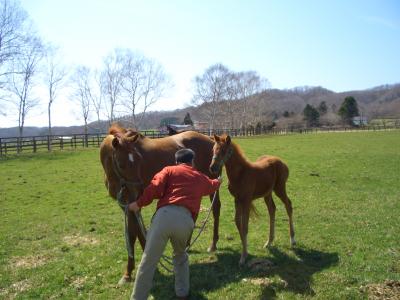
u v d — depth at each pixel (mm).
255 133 59469
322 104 99625
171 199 4969
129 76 56844
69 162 23641
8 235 8898
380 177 15406
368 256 6512
